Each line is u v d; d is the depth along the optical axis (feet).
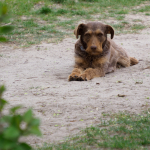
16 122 6.20
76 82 36.17
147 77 36.99
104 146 17.30
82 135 19.86
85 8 108.37
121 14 101.19
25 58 54.39
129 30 82.58
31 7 102.68
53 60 53.01
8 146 6.02
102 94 30.01
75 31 39.40
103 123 21.99
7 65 48.93
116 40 71.56
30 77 40.19
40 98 29.60
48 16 93.91
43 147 18.04
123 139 18.12
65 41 70.28
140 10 105.91
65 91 31.78
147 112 23.86
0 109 7.04
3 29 6.64
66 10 99.81
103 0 120.06
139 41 69.72
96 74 39.01
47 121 23.44
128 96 28.84
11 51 60.54
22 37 72.13
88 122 22.70
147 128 19.89
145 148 16.53
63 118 23.98
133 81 35.14
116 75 40.11
